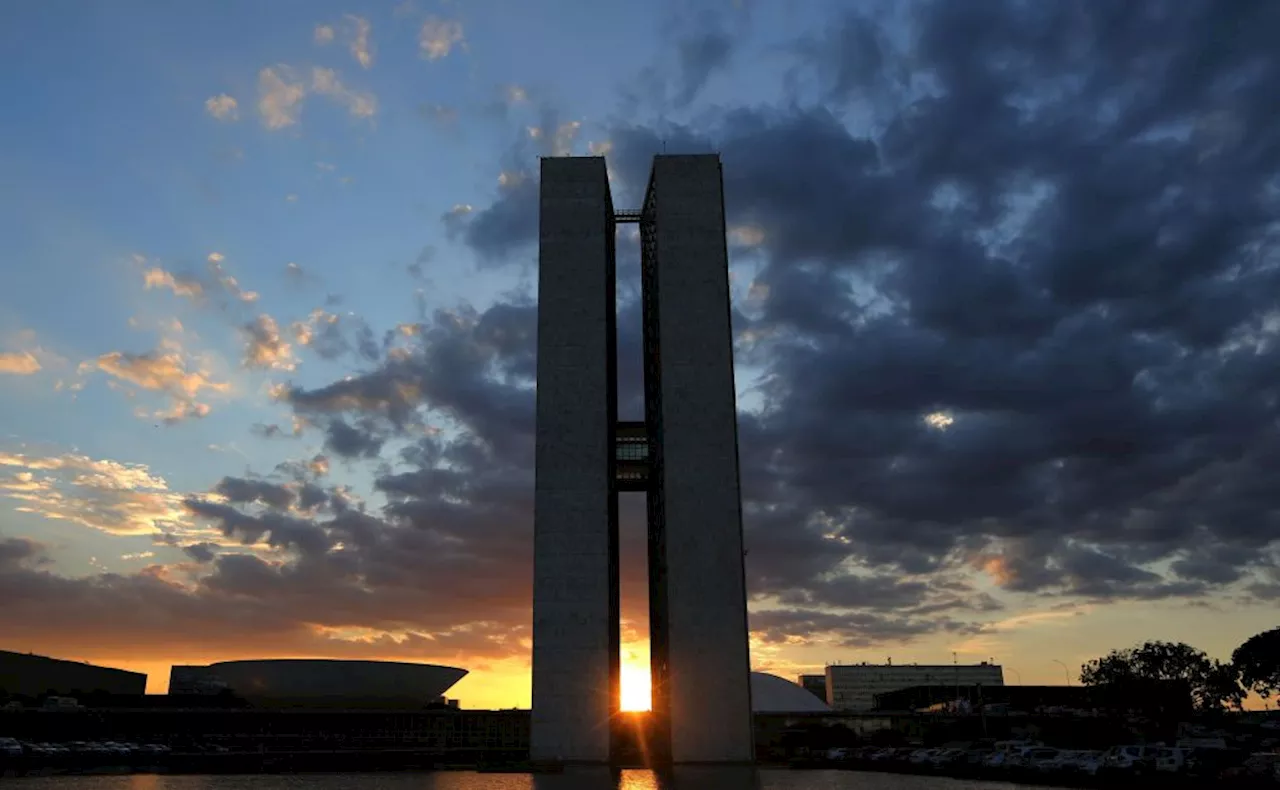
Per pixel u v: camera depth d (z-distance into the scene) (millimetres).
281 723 123562
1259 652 110000
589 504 96062
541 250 104438
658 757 104500
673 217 105312
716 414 99250
